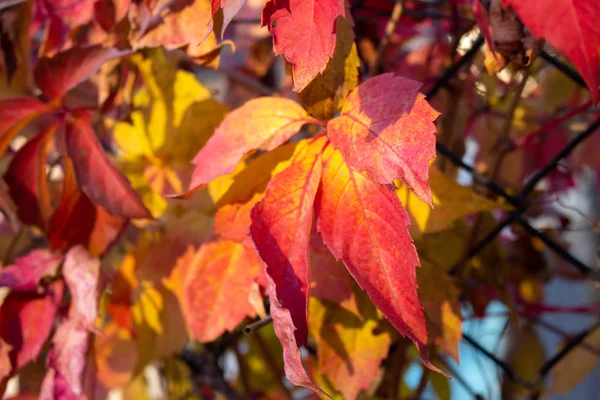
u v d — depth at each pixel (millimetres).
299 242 401
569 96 589
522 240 591
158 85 504
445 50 592
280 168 435
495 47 414
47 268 484
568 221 602
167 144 506
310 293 445
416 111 383
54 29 506
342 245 397
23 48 529
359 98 400
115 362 539
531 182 483
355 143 391
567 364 558
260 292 447
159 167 507
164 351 500
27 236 587
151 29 451
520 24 411
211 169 420
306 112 423
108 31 485
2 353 471
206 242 461
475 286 529
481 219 501
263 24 384
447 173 550
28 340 474
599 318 588
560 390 558
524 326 611
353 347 465
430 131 378
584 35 373
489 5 426
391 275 391
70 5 488
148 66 503
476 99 576
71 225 484
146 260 493
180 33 448
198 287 456
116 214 463
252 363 649
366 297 464
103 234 489
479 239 508
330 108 420
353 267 394
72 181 481
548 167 480
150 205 505
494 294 534
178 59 519
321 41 383
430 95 498
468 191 454
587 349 552
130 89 518
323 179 405
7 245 587
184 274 488
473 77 541
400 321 387
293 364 374
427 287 464
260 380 647
